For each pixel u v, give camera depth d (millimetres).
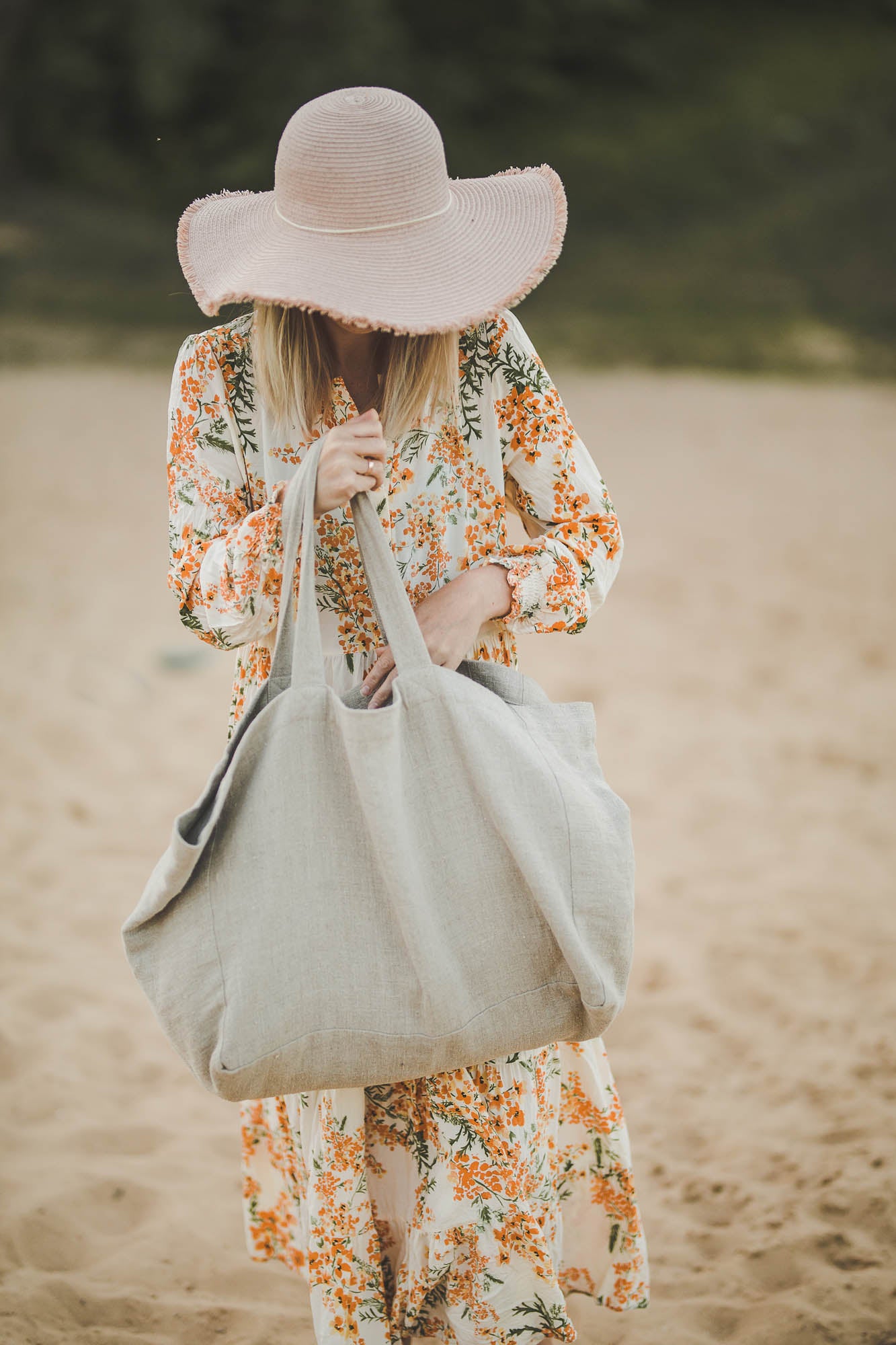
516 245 1450
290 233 1419
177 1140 2523
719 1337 2006
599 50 21734
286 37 18562
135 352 13008
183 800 4102
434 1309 1733
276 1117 1827
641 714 4902
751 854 3768
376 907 1425
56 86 18078
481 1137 1582
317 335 1486
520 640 5781
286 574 1424
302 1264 1924
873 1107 2594
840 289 16078
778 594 6480
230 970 1413
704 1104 2629
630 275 16469
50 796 4074
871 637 5840
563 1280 1875
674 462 9680
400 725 1415
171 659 5324
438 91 19891
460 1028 1438
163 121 18281
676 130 20453
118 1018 2930
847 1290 2080
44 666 5254
